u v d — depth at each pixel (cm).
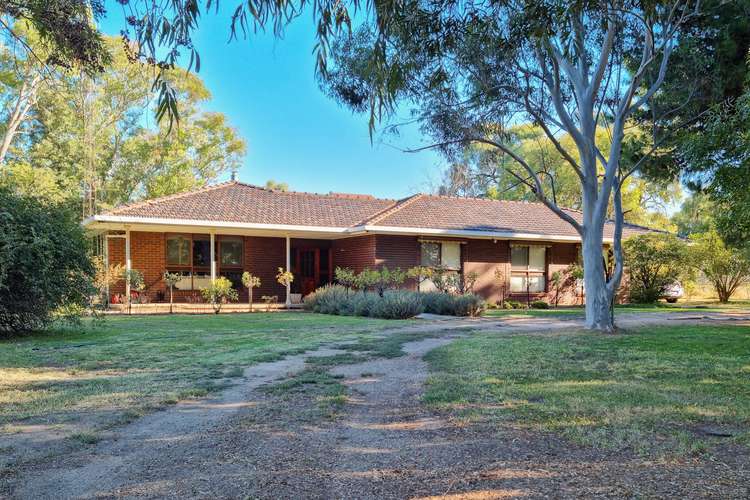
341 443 400
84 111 2894
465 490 308
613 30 1004
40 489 313
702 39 1138
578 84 1162
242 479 328
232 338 1024
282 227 1880
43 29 707
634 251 2264
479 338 1025
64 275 1027
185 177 3192
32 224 973
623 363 727
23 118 2778
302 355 826
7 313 1004
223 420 461
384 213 2061
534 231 2220
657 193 3603
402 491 309
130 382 613
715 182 807
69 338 1018
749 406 486
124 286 1939
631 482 314
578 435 404
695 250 2288
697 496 292
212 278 1845
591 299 1166
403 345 947
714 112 885
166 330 1166
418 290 1994
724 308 1991
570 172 3167
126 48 452
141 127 3200
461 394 546
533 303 2180
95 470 344
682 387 571
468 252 2144
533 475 329
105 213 1719
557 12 434
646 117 1367
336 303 1712
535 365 717
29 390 570
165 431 429
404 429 436
